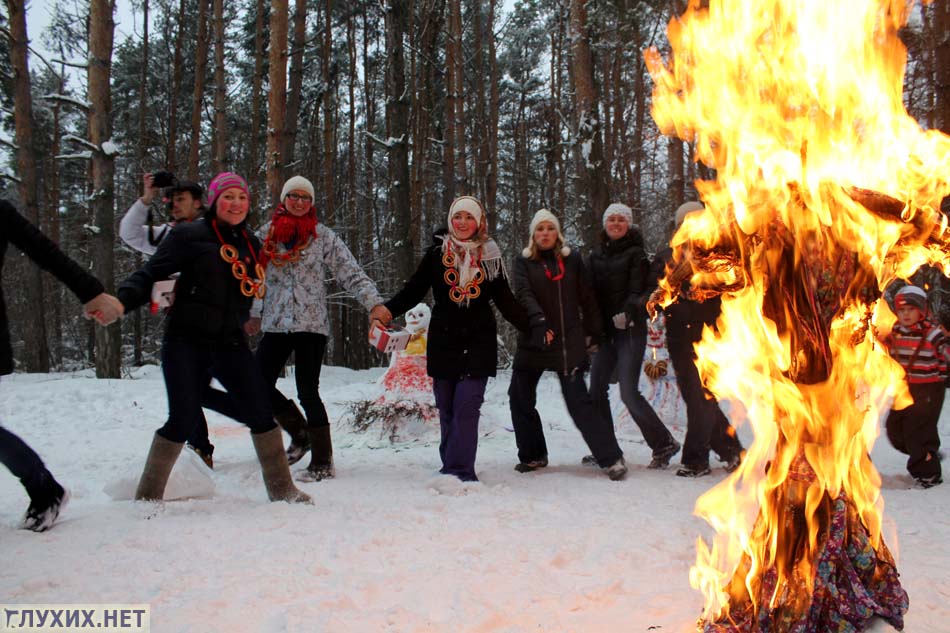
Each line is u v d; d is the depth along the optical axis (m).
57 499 3.65
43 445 7.15
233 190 4.38
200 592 2.88
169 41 26.91
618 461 5.63
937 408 5.59
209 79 27.56
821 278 2.35
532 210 35.84
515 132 33.72
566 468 6.19
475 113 28.67
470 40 28.14
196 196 6.01
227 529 3.72
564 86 30.81
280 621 2.62
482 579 3.11
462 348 5.43
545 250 5.93
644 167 29.62
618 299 6.07
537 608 2.82
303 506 4.34
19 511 4.12
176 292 4.29
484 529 3.90
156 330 29.12
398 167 14.72
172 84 27.34
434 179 27.06
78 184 33.59
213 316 4.30
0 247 3.52
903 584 3.03
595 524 4.06
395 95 14.77
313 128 29.77
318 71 28.08
